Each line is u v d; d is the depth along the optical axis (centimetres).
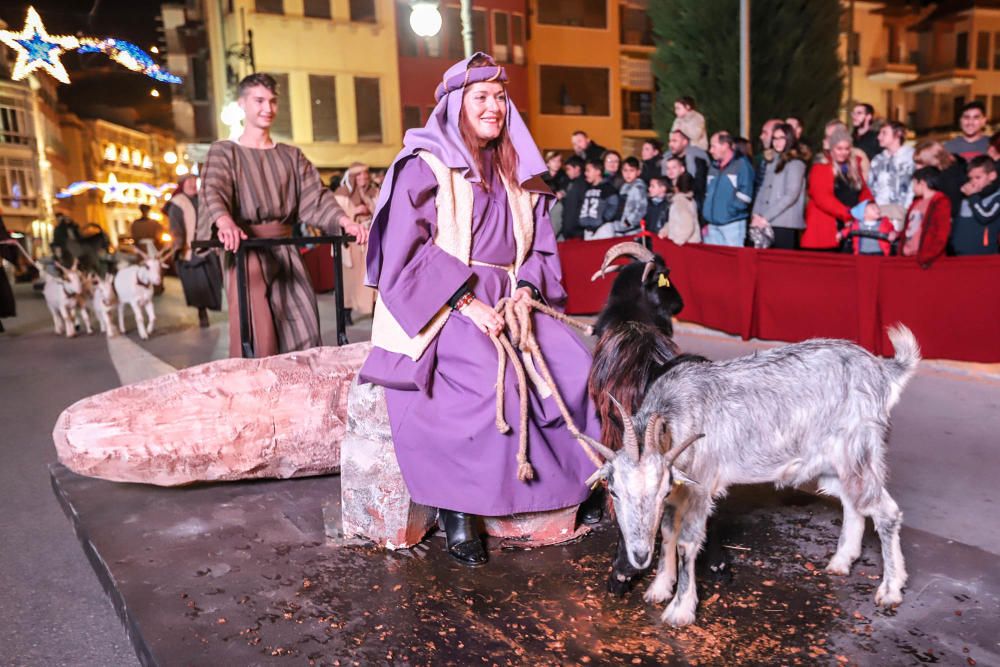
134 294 1098
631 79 3262
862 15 3578
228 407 431
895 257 709
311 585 340
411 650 289
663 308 385
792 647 284
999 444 515
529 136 384
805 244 842
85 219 5381
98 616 350
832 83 1559
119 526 404
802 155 856
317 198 534
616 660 280
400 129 2930
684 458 291
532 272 388
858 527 335
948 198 702
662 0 1622
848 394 311
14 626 343
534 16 3042
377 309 372
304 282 543
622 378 355
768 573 338
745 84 1215
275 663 283
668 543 314
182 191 1160
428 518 385
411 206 353
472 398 351
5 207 4312
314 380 443
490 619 310
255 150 518
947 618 299
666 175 995
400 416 362
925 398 621
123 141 5919
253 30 2709
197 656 288
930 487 450
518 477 349
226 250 488
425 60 2922
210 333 1117
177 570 356
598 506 397
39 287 1884
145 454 424
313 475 464
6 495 503
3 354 1020
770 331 830
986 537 385
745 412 304
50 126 4925
